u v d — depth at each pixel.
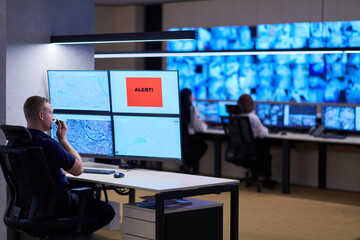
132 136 4.48
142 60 11.26
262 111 8.24
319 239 5.07
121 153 4.54
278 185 8.19
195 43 10.80
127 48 10.78
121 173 4.12
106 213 3.95
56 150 3.67
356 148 7.66
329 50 6.15
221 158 9.16
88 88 4.57
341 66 9.19
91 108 4.60
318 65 9.38
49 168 3.64
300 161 8.20
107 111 4.53
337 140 7.11
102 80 4.51
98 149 4.62
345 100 9.16
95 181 3.95
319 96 9.41
